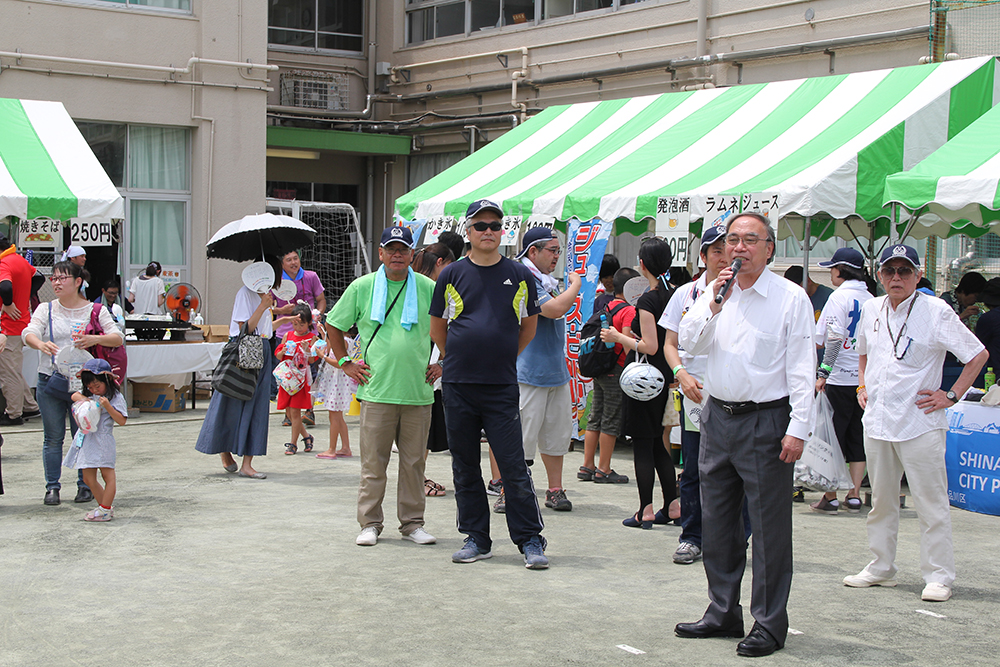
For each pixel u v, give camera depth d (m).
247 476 8.29
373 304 6.04
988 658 4.34
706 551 4.60
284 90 18.22
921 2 12.16
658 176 9.90
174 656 4.27
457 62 17.86
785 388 4.34
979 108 9.27
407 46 18.78
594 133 12.03
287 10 18.36
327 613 4.84
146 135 15.35
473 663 4.20
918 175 7.69
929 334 5.21
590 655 4.30
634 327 7.10
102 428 6.66
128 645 4.40
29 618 4.76
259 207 15.80
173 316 12.31
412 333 6.11
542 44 16.59
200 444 8.27
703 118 11.05
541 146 12.30
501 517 7.02
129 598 5.06
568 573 5.57
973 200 7.32
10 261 10.59
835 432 7.28
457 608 4.93
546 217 10.34
